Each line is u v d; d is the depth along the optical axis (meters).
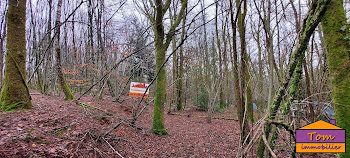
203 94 13.60
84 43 14.12
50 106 5.58
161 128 6.25
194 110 14.35
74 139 3.67
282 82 1.75
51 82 11.23
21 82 4.70
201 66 15.12
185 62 15.03
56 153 2.98
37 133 3.44
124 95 13.18
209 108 9.27
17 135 3.14
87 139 3.91
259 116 2.17
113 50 10.54
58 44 7.32
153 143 5.24
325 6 1.38
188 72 15.64
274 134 1.86
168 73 14.90
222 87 12.48
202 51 15.93
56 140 3.44
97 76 10.91
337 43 1.42
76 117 4.87
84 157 3.27
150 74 13.64
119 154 3.77
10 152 2.65
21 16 4.68
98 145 3.95
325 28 1.50
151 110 10.88
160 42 6.29
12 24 4.57
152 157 4.23
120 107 8.89
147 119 8.65
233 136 6.40
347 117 1.38
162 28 6.18
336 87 1.45
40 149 2.95
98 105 7.95
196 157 4.45
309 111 3.12
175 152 4.71
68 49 14.94
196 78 14.96
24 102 4.65
